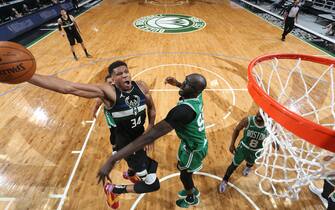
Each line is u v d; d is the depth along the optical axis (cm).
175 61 725
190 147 244
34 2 1174
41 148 400
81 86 162
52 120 469
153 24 1111
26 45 855
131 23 1128
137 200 314
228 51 805
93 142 414
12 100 533
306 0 1332
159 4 1550
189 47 841
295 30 1029
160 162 372
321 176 233
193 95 211
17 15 985
